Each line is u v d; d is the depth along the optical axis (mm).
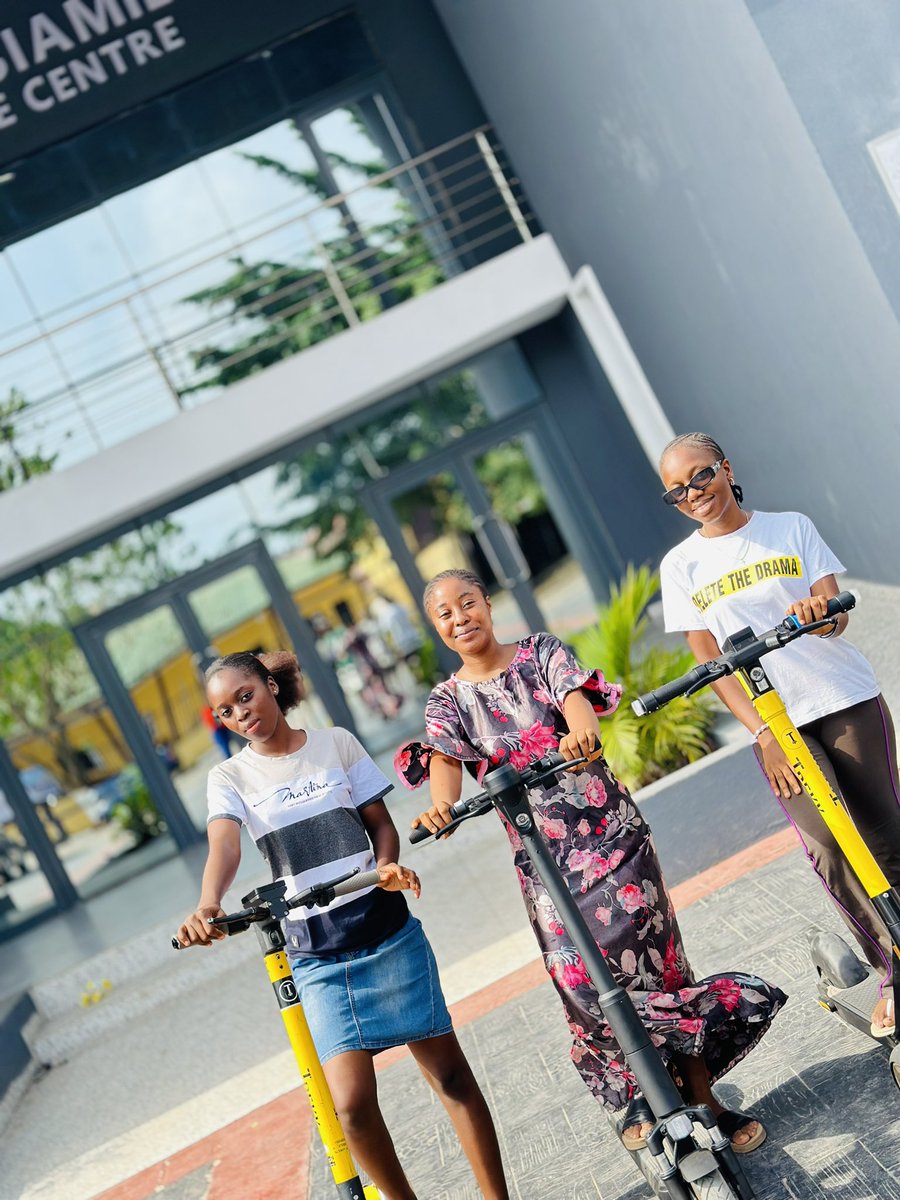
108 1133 5500
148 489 10164
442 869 7332
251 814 2838
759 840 4832
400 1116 3883
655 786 5148
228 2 11328
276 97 11461
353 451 11445
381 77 11594
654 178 7879
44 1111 6297
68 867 11297
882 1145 2537
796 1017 3201
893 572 7172
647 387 10281
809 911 3811
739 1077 3045
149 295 11289
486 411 11492
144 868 11281
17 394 11102
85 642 11297
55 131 11234
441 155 11586
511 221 11625
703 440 2814
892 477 6445
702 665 2535
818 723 2799
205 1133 4906
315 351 10242
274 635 11469
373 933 2783
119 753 11352
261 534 11414
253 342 11352
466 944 5719
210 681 2822
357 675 11523
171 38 11312
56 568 11273
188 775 11367
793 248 6289
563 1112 3363
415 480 11422
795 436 7555
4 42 11180
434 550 11531
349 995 2730
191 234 11367
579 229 9945
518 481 11547
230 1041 6113
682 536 10523
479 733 2781
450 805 2473
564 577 11539
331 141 11508
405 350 10312
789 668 2758
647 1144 2494
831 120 5516
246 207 11422
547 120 9664
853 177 5531
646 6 6738
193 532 11367
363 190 11508
